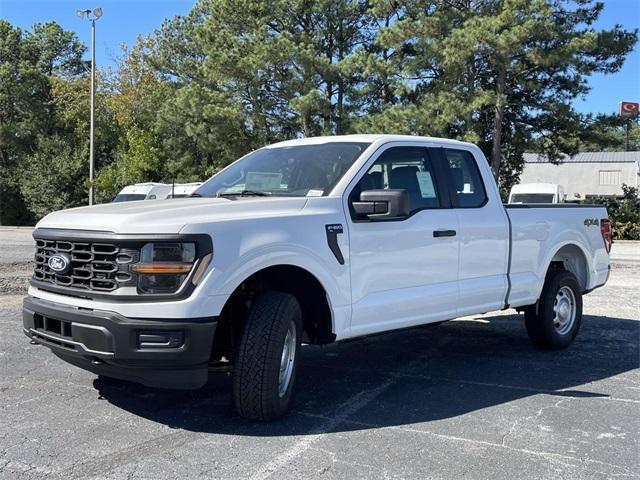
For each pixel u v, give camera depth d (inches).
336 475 152.2
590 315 386.0
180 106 1470.2
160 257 167.8
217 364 191.3
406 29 1098.7
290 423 187.6
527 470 157.0
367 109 1359.5
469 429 185.0
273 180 222.7
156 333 165.0
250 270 176.6
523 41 1024.2
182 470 154.2
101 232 173.0
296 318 191.0
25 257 674.8
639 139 2829.7
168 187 1085.8
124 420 189.0
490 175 262.4
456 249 236.8
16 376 232.7
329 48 1430.9
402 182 228.8
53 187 1787.6
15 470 153.3
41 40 2315.5
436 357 274.5
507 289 258.2
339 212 201.9
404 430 183.2
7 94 2053.4
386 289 214.4
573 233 295.4
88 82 2015.3
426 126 1094.4
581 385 232.7
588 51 1085.1
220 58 1300.4
